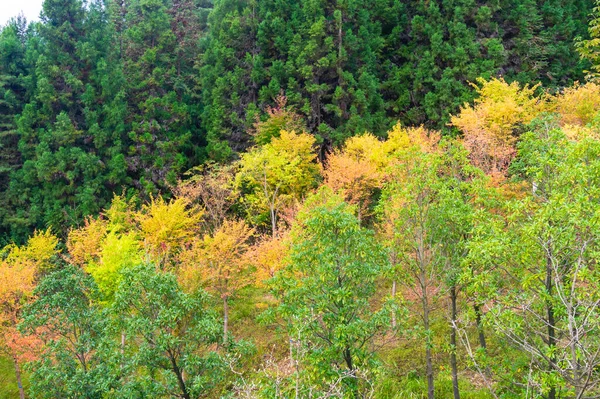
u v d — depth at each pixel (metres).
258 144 31.69
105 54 39.25
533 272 10.34
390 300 12.09
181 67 46.34
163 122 38.12
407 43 39.22
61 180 34.56
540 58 35.50
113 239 20.77
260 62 35.94
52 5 38.06
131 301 12.30
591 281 8.10
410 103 35.66
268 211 26.72
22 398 19.73
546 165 10.41
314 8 35.78
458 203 12.71
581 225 7.92
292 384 10.28
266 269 19.08
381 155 23.19
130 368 12.19
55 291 14.45
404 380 16.28
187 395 12.13
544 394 9.04
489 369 10.98
